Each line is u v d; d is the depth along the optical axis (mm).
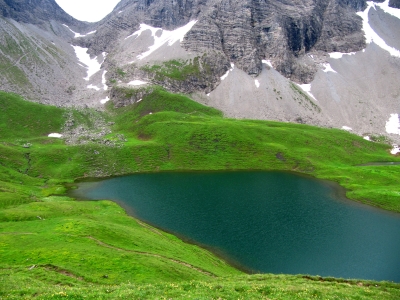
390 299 38438
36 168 146875
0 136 181375
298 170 169250
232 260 68062
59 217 80125
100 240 60969
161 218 93188
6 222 71000
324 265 66188
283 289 36125
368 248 74688
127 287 34250
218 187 132250
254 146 190125
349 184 141375
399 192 120875
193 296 30188
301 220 93438
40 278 39219
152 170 163625
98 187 131000
